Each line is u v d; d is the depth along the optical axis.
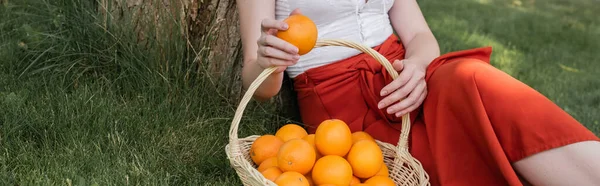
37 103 2.27
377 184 1.80
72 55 2.50
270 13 2.04
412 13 2.30
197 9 2.33
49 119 2.18
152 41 2.37
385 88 1.87
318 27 2.12
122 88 2.41
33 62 2.47
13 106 2.20
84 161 1.97
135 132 2.18
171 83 2.36
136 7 2.37
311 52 2.12
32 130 2.13
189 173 2.05
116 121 2.17
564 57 4.41
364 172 1.82
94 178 1.88
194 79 2.41
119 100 2.35
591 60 4.43
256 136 2.04
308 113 2.21
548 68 4.10
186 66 2.40
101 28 2.46
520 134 1.67
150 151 2.11
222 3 2.33
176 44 2.34
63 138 2.09
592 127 3.07
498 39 4.68
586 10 6.18
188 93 2.35
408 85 1.85
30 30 2.66
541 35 4.96
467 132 1.79
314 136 1.90
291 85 2.45
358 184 1.79
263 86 1.99
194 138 2.21
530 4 6.23
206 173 2.10
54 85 2.39
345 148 1.84
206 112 2.36
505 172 1.66
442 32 4.61
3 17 2.87
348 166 1.79
